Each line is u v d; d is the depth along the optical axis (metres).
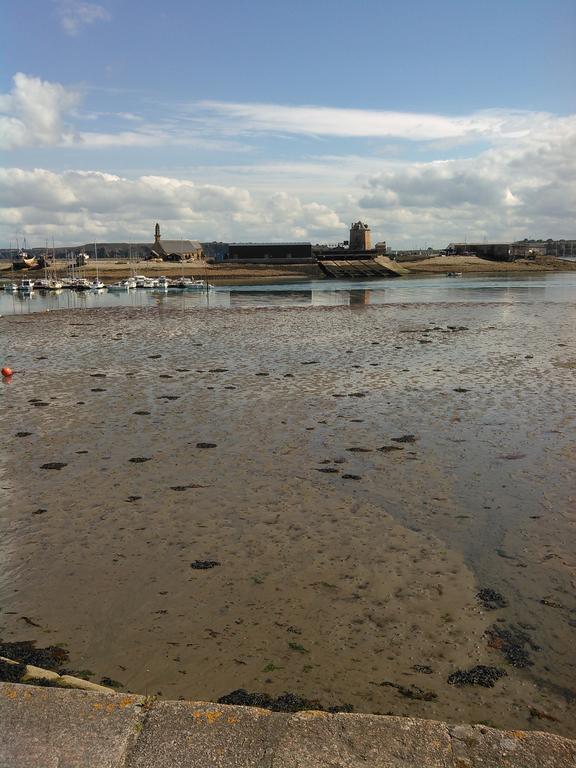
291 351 30.14
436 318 46.69
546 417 16.69
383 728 3.48
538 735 3.47
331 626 7.36
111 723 3.48
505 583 8.30
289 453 14.02
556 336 34.59
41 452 14.30
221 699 6.06
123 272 141.75
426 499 11.25
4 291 100.44
